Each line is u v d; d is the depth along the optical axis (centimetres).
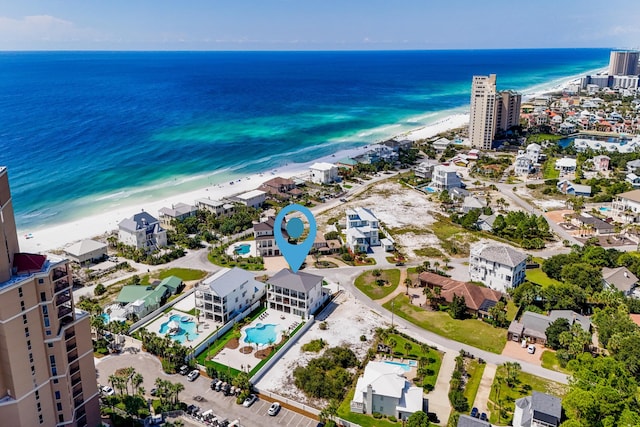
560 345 11550
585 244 17638
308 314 13062
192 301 14012
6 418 7669
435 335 12388
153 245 17650
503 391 10231
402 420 9462
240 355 11494
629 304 12938
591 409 8862
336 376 10631
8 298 7281
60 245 17575
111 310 13175
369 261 16662
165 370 10900
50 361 8044
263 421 9431
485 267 14862
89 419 8925
